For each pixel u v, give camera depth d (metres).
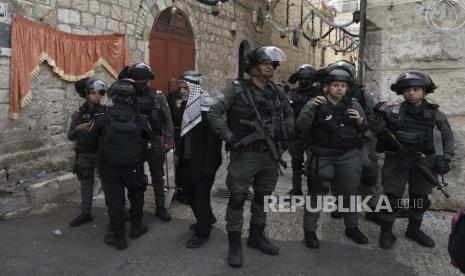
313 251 3.60
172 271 3.25
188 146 3.79
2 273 3.19
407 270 3.27
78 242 3.79
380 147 3.77
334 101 3.56
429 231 4.05
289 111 3.52
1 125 5.00
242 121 3.27
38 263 3.37
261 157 3.34
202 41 10.63
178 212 4.64
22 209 4.63
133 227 3.89
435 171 3.56
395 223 4.30
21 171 5.24
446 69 4.48
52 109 5.87
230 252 3.38
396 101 4.76
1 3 4.88
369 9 4.86
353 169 3.57
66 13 6.12
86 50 6.41
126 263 3.38
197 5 10.29
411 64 4.64
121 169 3.58
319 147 3.60
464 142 4.44
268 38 15.31
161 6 8.69
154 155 4.31
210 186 3.75
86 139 3.63
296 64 18.84
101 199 5.09
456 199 4.53
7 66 5.03
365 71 5.03
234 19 12.41
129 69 4.48
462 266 1.70
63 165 6.03
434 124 3.56
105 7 6.98
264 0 14.67
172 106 5.12
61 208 4.80
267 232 4.03
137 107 3.75
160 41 8.77
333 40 23.59
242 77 3.48
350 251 3.61
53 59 5.74
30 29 5.30
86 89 4.12
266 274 3.20
